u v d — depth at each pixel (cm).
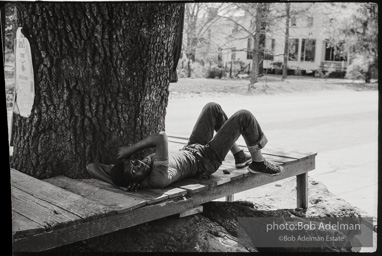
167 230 330
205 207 386
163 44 377
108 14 349
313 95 993
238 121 358
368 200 439
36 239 262
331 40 1043
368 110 898
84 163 357
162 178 324
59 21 344
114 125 362
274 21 1040
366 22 995
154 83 376
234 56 1018
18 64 355
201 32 1003
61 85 351
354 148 640
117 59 357
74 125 355
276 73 1054
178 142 452
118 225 291
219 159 356
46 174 355
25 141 357
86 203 298
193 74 973
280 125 761
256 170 368
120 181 324
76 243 310
